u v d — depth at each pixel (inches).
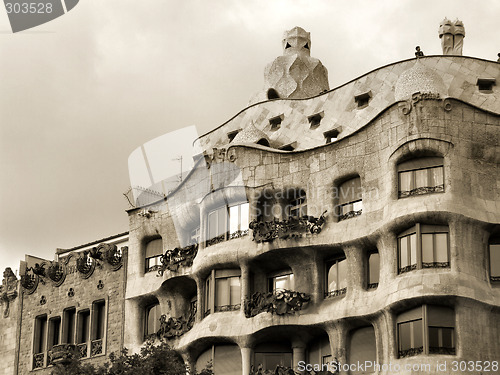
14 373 2466.8
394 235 1847.9
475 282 1779.0
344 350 1882.4
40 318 2479.1
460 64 2011.6
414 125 1866.4
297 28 2343.8
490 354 1753.2
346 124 2084.2
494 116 1887.3
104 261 2365.9
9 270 2588.6
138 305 2247.8
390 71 2059.5
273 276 2033.7
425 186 1847.9
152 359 1771.7
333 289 1950.1
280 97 2268.7
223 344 2007.9
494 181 1863.9
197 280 2079.2
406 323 1786.4
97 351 2299.5
